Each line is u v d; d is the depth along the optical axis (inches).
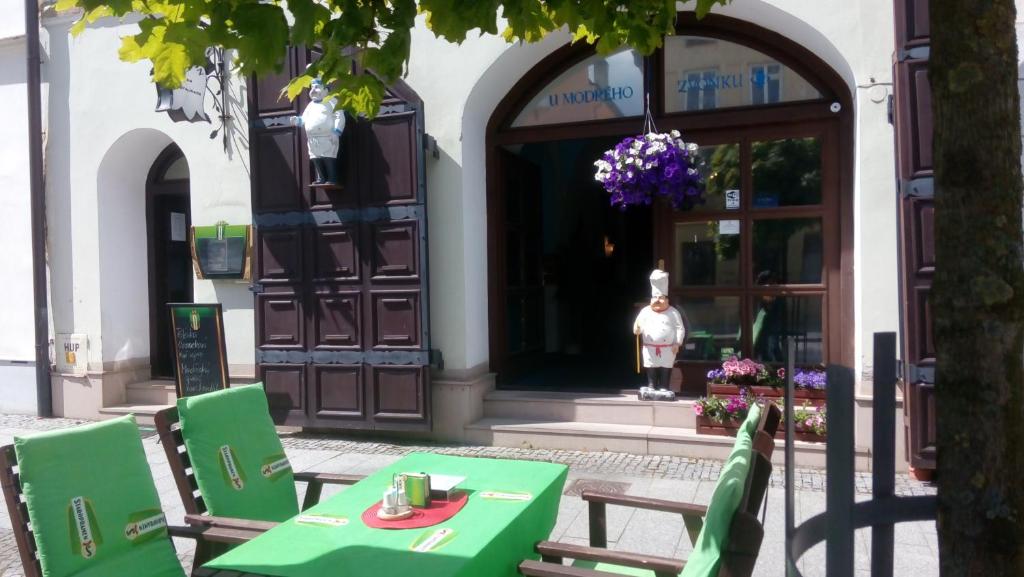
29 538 115.0
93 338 341.7
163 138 344.2
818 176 276.2
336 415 295.1
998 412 61.4
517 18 121.9
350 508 124.0
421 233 284.4
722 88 285.0
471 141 298.0
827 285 274.8
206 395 147.6
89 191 340.8
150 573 123.6
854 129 263.1
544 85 306.2
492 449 277.4
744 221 283.9
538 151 362.9
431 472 143.3
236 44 105.8
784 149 279.4
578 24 127.5
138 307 358.0
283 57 108.4
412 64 293.0
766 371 264.2
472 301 297.0
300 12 104.2
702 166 287.9
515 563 117.3
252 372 316.5
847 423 66.7
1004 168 62.2
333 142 283.6
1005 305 61.4
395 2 113.7
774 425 118.6
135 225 357.7
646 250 421.7
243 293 317.7
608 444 269.6
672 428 275.6
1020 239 62.6
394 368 288.5
